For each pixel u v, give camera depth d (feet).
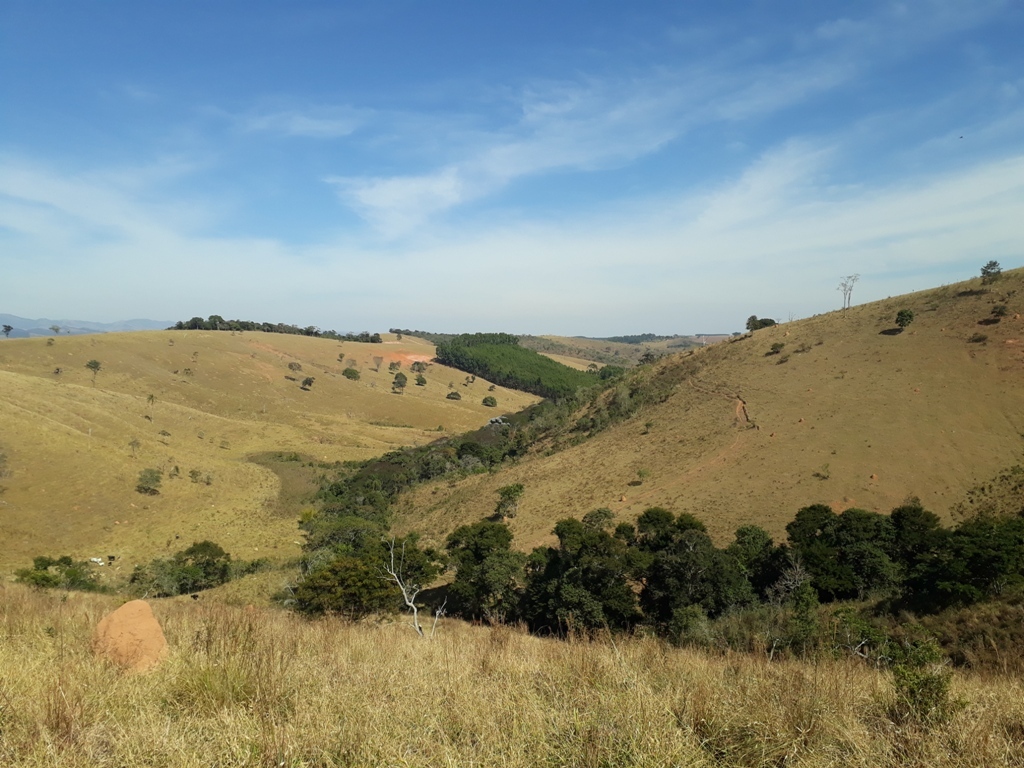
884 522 93.30
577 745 11.96
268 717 12.45
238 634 19.24
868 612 66.13
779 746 12.19
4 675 14.46
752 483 143.02
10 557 140.56
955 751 12.41
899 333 192.85
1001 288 190.39
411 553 97.40
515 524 159.74
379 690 15.42
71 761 10.43
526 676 17.56
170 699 13.99
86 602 36.19
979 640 42.06
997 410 141.90
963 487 124.16
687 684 15.96
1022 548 57.98
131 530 171.01
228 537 174.70
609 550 84.12
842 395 170.81
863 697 16.10
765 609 65.67
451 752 11.55
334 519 186.39
